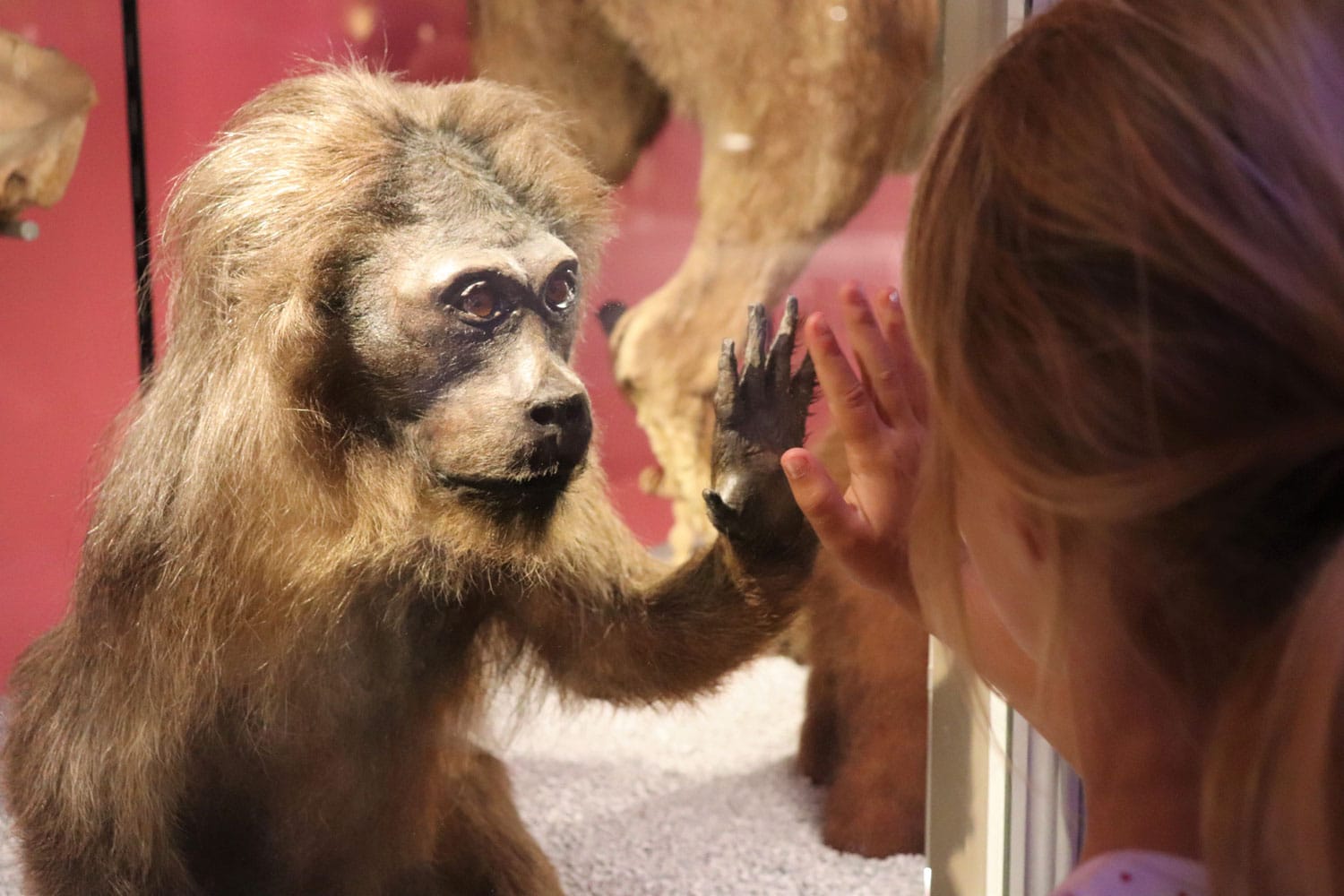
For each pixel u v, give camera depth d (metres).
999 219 0.52
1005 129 0.53
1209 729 0.54
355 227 0.88
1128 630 0.55
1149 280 0.48
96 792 0.92
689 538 1.03
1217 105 0.47
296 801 0.96
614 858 1.06
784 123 1.00
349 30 0.92
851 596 1.08
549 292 0.93
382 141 0.89
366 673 0.96
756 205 1.01
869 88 1.01
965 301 0.54
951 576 0.63
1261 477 0.48
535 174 0.93
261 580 0.90
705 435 1.03
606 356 0.99
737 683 1.07
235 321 0.88
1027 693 0.80
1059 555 0.56
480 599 0.97
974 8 1.00
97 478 0.91
